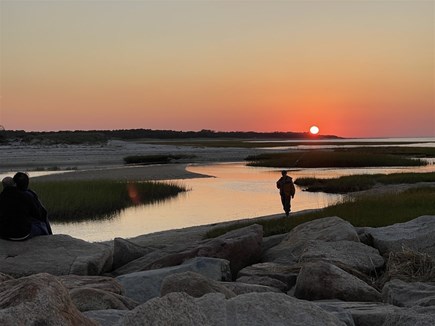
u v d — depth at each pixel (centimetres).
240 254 1089
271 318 384
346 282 680
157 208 2831
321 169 5781
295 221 1784
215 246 1083
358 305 560
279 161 6569
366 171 5366
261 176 4891
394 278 784
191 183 4191
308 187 3803
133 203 3002
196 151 9806
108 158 7656
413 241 999
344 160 6300
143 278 792
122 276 805
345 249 955
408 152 8794
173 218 2497
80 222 2397
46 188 3031
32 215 1033
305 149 11075
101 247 1048
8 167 5991
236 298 407
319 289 682
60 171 5381
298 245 1101
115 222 2392
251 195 3406
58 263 941
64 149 10012
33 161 6956
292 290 780
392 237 1042
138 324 319
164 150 10088
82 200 2728
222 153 9206
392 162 6244
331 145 15338
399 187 3438
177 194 3456
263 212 2664
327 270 699
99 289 592
